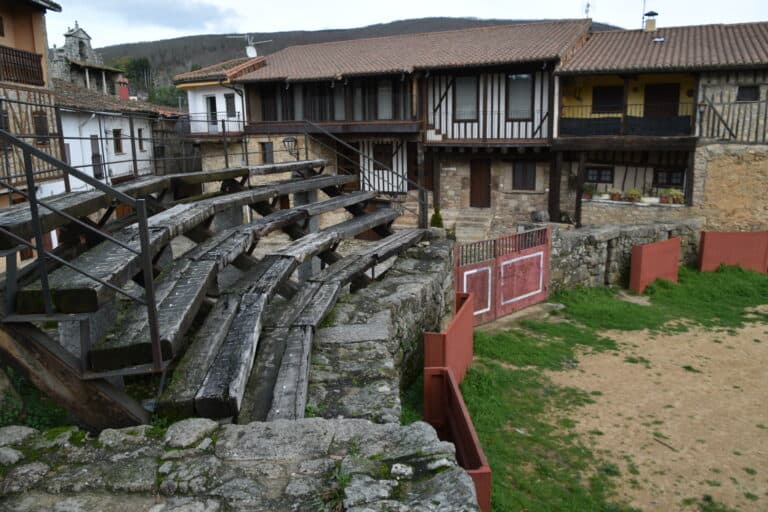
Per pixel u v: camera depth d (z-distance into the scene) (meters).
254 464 3.44
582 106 20.81
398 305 7.89
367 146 24.23
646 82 20.64
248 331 5.53
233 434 3.72
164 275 5.86
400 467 3.31
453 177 23.38
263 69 25.52
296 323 6.43
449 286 11.47
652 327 13.47
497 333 12.79
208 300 6.30
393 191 23.89
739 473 7.56
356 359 6.02
